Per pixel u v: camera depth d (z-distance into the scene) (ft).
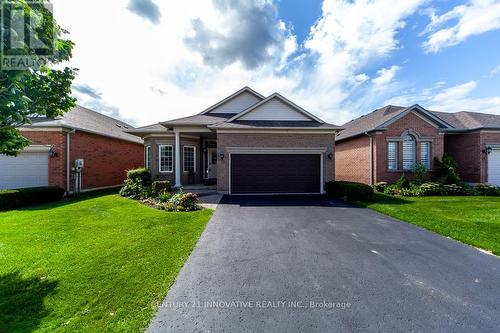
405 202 35.14
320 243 18.22
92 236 18.93
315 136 43.11
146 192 36.83
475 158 51.55
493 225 22.58
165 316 9.67
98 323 9.16
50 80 15.42
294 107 45.73
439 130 50.67
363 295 11.34
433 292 11.67
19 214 26.08
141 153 67.41
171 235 19.51
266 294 11.34
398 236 19.93
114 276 12.69
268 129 42.01
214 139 59.00
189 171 54.03
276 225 23.02
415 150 50.26
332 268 14.11
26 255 15.11
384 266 14.43
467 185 46.29
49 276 12.58
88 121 51.75
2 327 8.84
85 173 46.44
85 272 13.05
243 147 42.14
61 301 10.47
